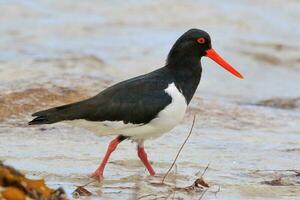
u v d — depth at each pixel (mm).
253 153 13578
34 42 23625
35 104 15336
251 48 24375
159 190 10828
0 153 12594
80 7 27219
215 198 10617
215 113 16219
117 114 11719
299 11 29016
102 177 11430
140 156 12039
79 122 11812
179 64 12469
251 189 11188
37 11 26469
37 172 11547
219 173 12055
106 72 20891
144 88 11922
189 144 14016
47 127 14422
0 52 22281
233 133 15094
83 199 10211
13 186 8688
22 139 13648
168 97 11961
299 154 13617
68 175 11484
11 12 26188
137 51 23031
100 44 23641
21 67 20578
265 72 22484
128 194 10555
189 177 11711
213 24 26375
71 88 16141
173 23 26125
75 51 22703
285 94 20578
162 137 14391
